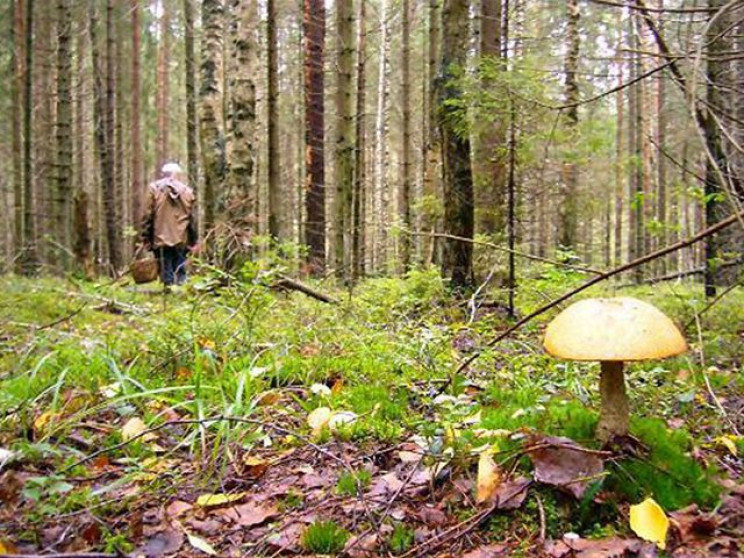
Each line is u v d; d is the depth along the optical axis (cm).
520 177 831
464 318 695
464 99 727
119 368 443
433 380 443
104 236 2508
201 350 483
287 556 250
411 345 514
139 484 303
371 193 3284
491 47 1071
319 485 303
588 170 1276
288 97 3042
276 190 1419
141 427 354
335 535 256
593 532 254
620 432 278
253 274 575
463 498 277
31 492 259
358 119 1641
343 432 351
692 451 303
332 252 1639
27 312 708
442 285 796
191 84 1819
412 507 278
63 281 1113
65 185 1470
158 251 981
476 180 929
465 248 808
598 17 1483
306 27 1346
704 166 632
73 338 562
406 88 1788
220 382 381
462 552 247
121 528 268
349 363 482
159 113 2794
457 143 801
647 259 340
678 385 426
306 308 684
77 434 354
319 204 1338
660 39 423
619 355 234
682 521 246
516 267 880
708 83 427
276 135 1411
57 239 1464
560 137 732
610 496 261
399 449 333
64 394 405
